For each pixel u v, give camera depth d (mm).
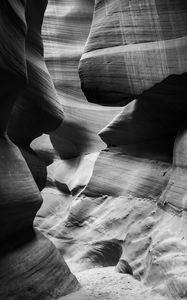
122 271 8484
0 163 5539
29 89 7508
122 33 8586
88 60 8875
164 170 9641
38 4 8203
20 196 5711
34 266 5965
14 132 8156
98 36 8891
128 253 8328
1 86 5477
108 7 8906
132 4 8523
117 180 11273
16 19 5961
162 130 9961
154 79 8109
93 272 8969
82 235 11586
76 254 11320
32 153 9023
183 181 7539
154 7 8250
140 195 10133
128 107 10789
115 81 8547
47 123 8773
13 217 5641
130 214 9992
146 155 10555
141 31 8375
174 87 8258
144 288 6840
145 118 10125
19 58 5863
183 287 5418
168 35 8055
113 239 9969
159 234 7508
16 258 5703
